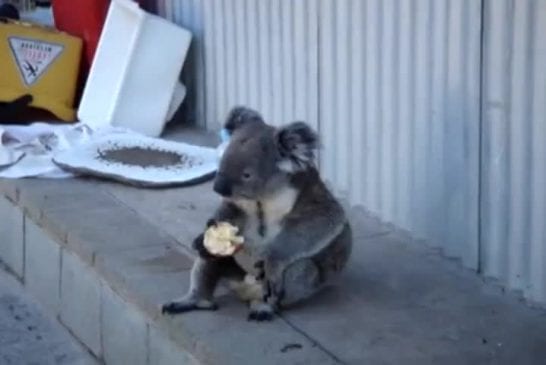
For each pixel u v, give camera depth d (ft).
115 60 29.91
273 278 18.01
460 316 18.29
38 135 28.09
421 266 20.58
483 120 20.06
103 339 21.27
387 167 22.77
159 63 29.50
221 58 29.37
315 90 25.12
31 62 31.58
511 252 19.67
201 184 25.67
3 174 26.22
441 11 20.81
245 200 17.39
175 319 18.08
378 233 22.41
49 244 23.75
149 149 27.40
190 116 31.22
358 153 23.70
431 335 17.51
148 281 19.75
